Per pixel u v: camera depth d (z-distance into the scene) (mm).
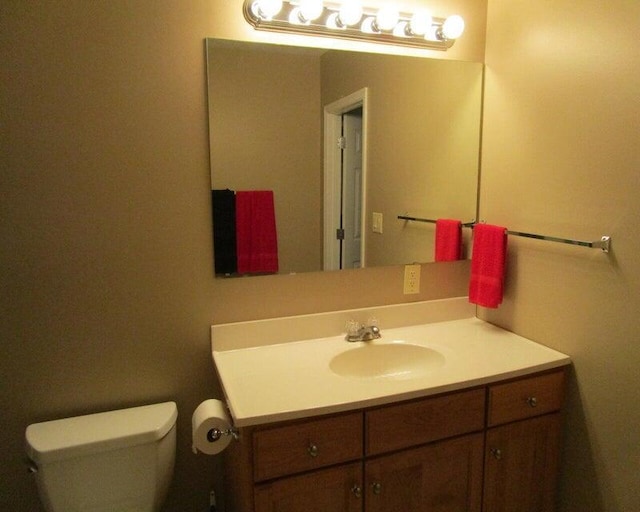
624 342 1389
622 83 1329
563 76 1519
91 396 1575
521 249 1754
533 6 1621
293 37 1632
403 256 1917
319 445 1269
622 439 1423
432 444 1411
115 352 1583
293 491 1263
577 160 1489
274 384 1384
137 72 1475
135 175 1519
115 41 1439
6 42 1342
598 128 1410
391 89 1786
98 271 1525
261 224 1683
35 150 1410
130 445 1430
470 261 2023
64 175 1448
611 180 1383
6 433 1506
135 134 1500
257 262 1695
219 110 1570
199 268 1633
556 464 1642
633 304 1353
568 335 1582
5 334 1459
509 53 1742
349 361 1671
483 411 1468
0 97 1356
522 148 1710
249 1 1531
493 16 1815
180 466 1725
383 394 1311
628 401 1394
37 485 1401
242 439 1221
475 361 1545
